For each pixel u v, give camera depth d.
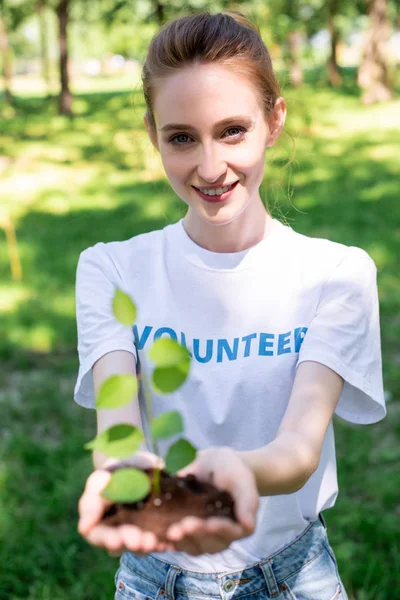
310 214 8.37
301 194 9.57
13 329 5.25
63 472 3.46
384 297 5.55
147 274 1.56
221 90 1.31
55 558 2.92
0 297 5.95
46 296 5.93
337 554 2.82
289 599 1.48
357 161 11.99
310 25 27.66
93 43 35.69
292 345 1.47
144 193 9.95
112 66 49.66
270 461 1.07
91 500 0.95
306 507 1.52
